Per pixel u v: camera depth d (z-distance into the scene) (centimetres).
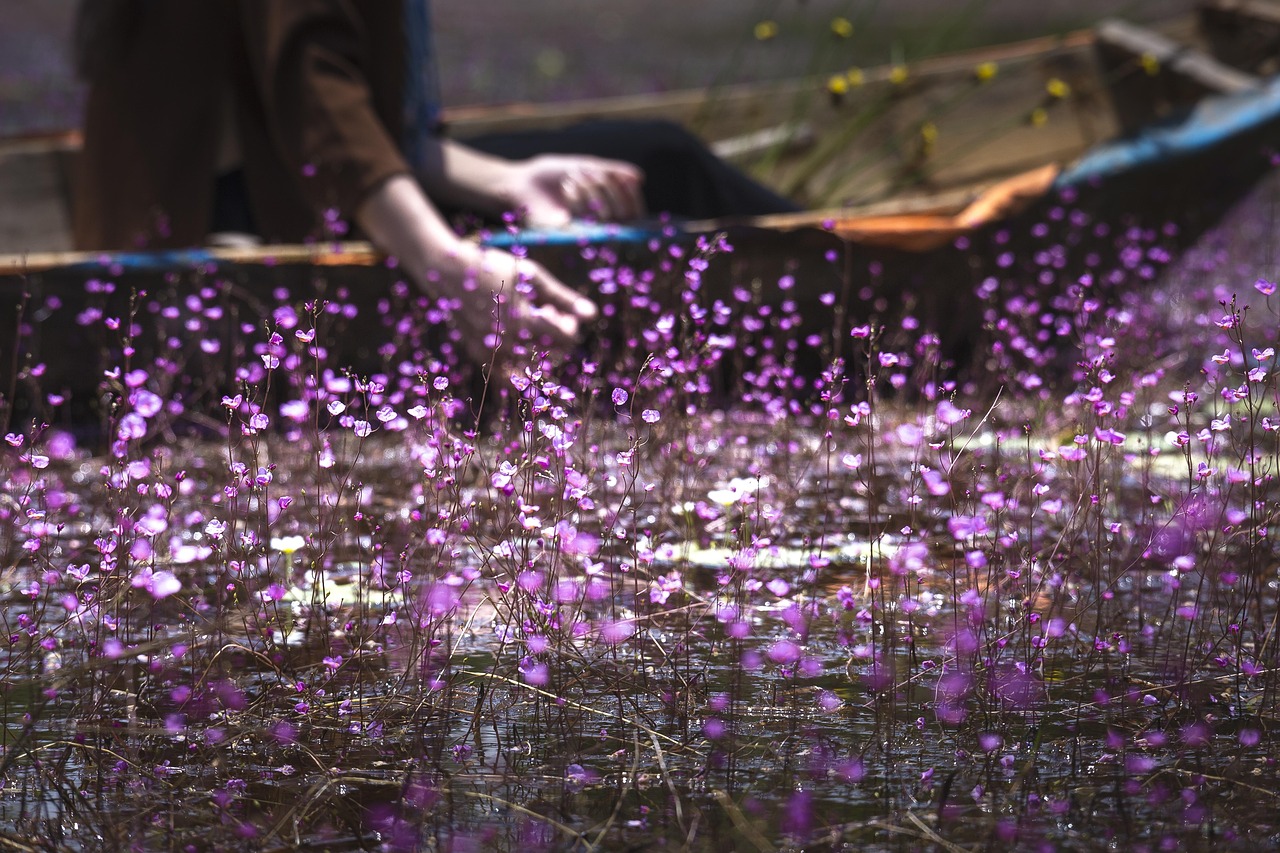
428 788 264
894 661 330
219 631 321
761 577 388
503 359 470
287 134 574
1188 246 706
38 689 315
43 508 361
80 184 662
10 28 2745
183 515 431
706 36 2964
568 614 347
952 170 923
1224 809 251
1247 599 338
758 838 241
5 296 545
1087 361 429
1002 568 355
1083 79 932
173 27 627
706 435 485
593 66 2320
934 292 632
